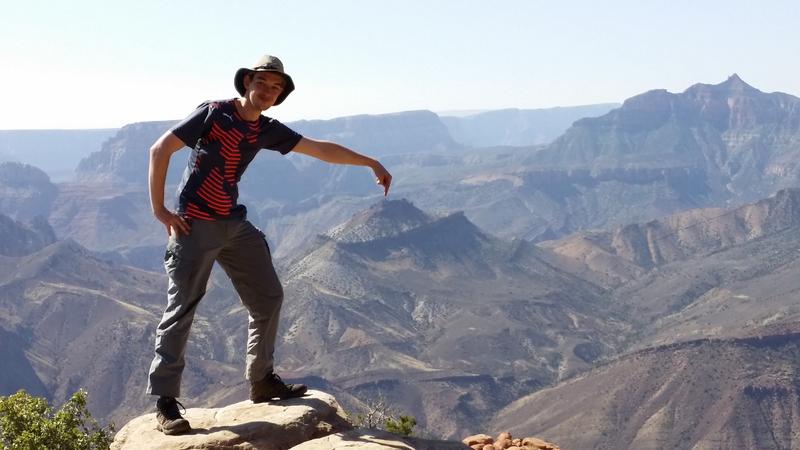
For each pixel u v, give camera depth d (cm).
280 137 462
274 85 437
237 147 445
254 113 443
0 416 511
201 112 438
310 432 462
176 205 454
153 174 434
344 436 448
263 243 473
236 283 477
